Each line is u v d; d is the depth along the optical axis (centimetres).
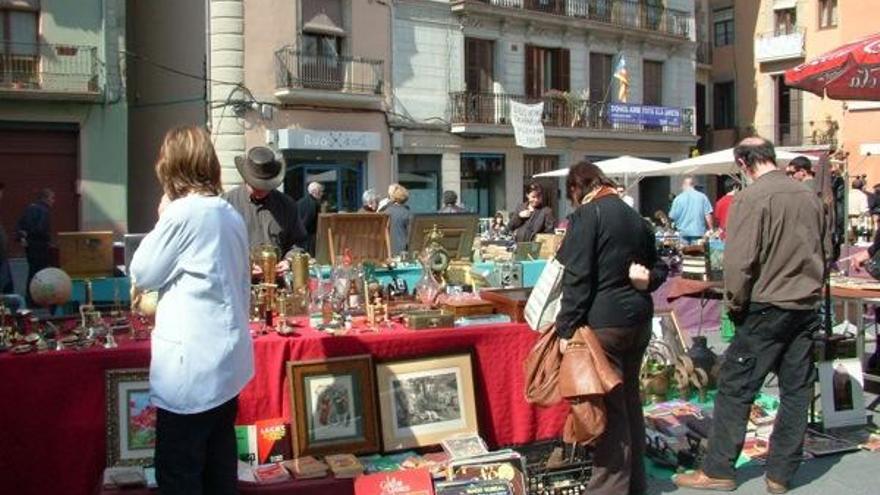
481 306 509
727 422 471
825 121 3100
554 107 2561
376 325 473
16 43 1752
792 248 457
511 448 480
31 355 388
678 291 686
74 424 395
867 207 1811
